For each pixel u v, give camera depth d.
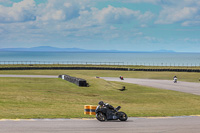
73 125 22.89
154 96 62.78
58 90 67.12
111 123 24.67
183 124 24.98
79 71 148.75
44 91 62.72
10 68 147.62
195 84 95.25
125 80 108.88
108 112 25.86
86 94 62.41
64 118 26.72
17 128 20.62
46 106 39.94
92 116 29.30
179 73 139.50
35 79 96.81
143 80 109.81
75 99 52.41
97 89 73.50
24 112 31.39
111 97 58.97
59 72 140.88
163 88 81.50
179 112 36.56
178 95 65.56
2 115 27.61
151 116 30.73
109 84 83.06
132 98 58.56
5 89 62.81
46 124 22.84
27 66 168.50
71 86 77.75
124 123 24.84
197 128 22.88
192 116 31.88
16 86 71.00
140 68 166.12
